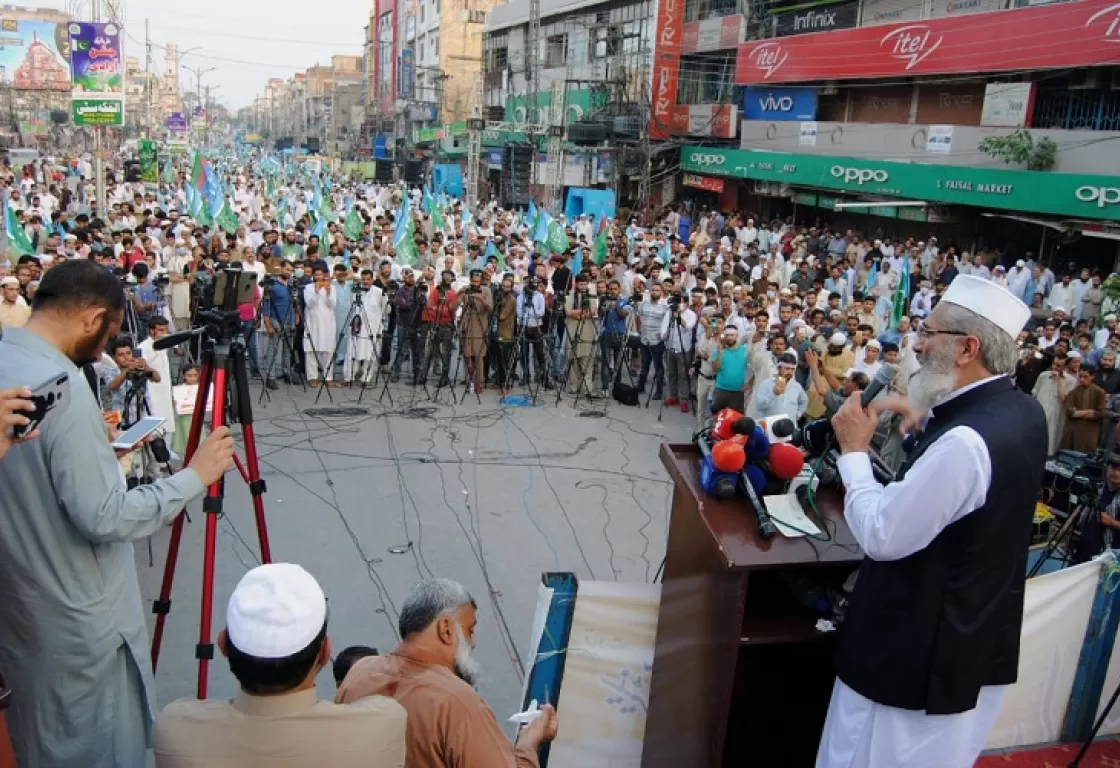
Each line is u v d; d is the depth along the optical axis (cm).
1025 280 1764
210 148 9319
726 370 1034
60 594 251
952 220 2180
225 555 689
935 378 228
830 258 1995
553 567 700
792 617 266
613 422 1116
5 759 211
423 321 1204
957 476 209
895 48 2212
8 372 237
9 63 5147
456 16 5238
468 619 270
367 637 584
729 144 2955
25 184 2881
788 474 285
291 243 1614
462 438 1012
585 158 3319
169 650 555
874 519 220
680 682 292
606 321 1220
